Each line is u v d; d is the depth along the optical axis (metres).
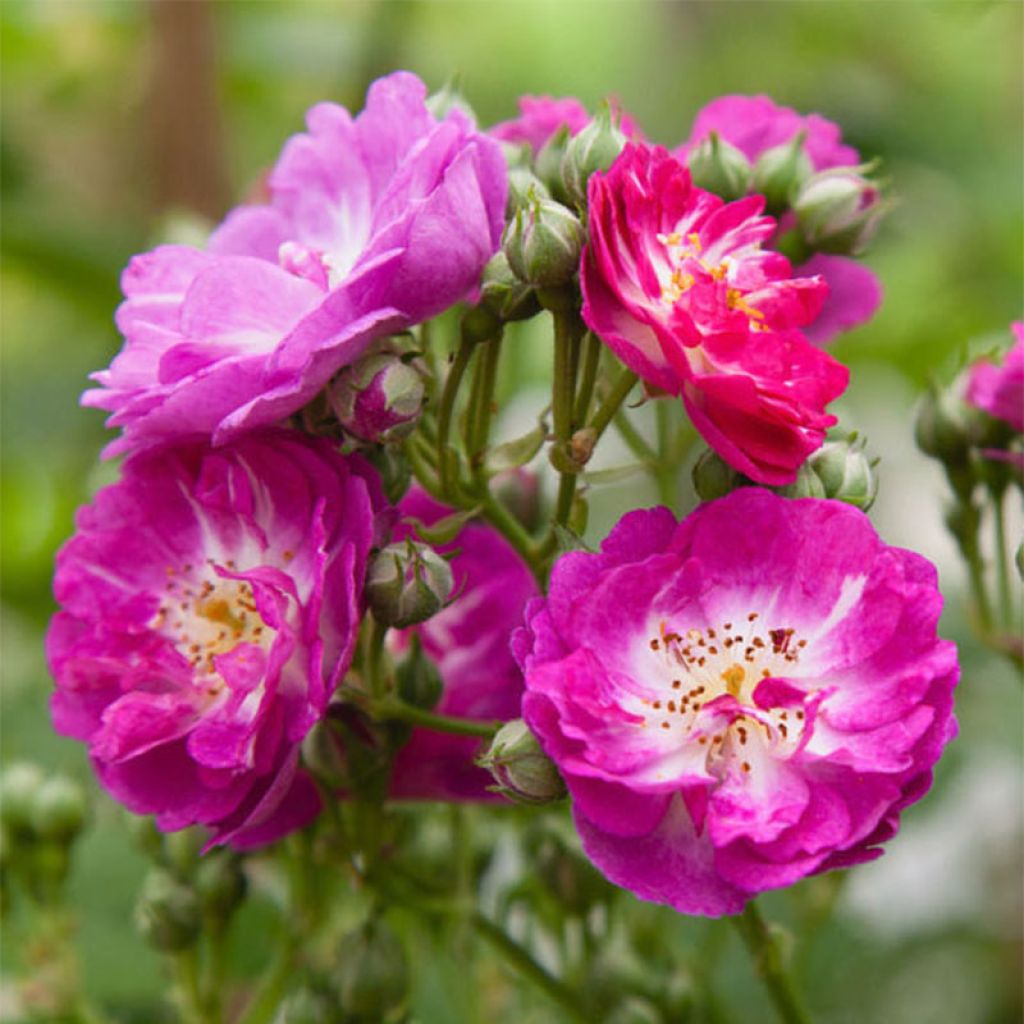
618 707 0.38
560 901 0.44
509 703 0.42
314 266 0.40
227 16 0.65
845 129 0.71
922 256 0.68
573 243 0.39
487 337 0.39
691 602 0.38
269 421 0.38
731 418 0.38
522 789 0.38
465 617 0.42
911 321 0.66
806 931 0.46
